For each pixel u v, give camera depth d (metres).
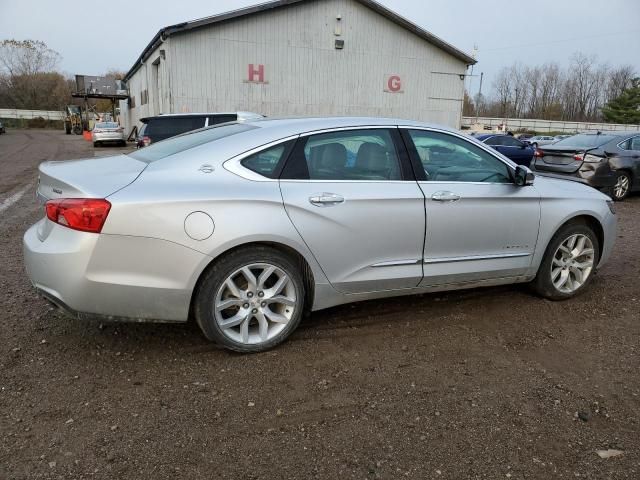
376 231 3.53
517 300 4.50
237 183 3.18
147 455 2.38
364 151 3.61
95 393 2.88
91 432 2.54
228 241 3.08
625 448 2.53
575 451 2.50
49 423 2.60
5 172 14.46
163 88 23.39
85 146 29.88
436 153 3.88
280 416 2.71
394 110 26.20
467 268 3.96
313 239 3.33
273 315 3.39
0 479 2.19
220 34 22.73
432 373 3.21
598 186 10.40
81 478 2.22
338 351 3.46
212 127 4.02
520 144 19.34
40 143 33.00
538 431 2.65
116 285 2.94
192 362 3.25
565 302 4.49
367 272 3.58
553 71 90.25
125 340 3.52
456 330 3.86
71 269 2.88
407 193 3.62
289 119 3.69
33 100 82.75
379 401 2.88
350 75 25.17
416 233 3.67
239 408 2.78
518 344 3.66
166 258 2.98
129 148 27.66
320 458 2.40
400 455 2.44
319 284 3.46
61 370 3.12
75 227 2.88
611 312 4.29
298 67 24.23
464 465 2.38
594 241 4.54
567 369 3.31
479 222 3.90
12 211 8.20
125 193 2.94
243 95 23.59
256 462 2.36
